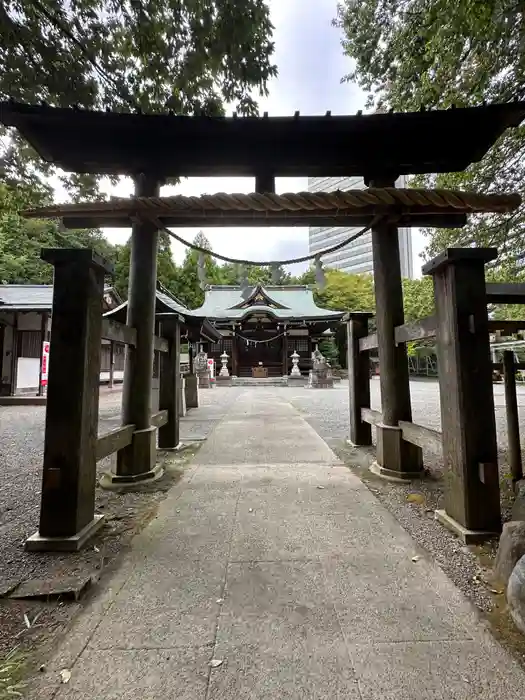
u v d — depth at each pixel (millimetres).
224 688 977
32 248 17641
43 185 4387
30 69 3232
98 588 1449
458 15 2848
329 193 2451
